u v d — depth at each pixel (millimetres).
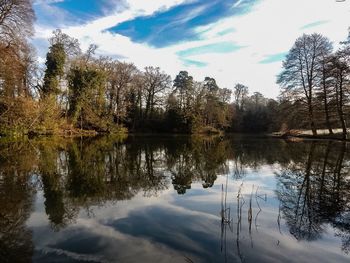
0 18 25438
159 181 11086
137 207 7719
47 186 9977
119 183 10656
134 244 5344
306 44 33094
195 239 5582
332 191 9203
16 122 29000
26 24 27125
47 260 4738
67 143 25859
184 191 9531
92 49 43875
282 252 5066
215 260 4750
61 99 38219
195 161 16391
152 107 57312
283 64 35000
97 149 21875
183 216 6965
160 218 6816
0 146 21266
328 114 32062
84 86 39625
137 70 52594
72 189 9633
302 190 9406
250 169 13547
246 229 6109
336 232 5945
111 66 48000
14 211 7316
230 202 8188
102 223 6465
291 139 32156
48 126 32938
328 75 29891
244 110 70312
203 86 56875
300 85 33844
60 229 6105
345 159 15547
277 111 38156
